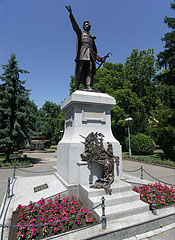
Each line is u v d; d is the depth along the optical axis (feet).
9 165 47.91
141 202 15.46
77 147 17.81
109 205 14.49
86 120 19.62
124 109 84.99
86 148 17.66
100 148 17.93
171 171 39.40
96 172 17.63
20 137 53.67
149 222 13.23
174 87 52.80
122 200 15.11
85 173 17.10
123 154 73.92
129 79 91.66
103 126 20.72
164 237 12.39
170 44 56.24
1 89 56.44
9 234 12.05
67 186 16.69
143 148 68.90
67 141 19.66
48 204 14.99
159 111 55.31
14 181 24.94
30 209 14.35
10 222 13.44
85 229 12.03
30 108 59.06
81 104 19.71
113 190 16.25
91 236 11.23
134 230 12.55
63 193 16.53
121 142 89.30
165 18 57.57
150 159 53.72
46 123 150.10
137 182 26.32
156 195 17.76
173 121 51.03
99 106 20.57
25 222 12.92
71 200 15.65
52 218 13.00
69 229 12.10
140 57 91.04
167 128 49.44
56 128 155.02
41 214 13.94
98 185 15.94
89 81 22.74
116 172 18.57
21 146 55.26
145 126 80.69
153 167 45.24
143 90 90.43
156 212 14.53
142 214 14.20
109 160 17.53
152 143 70.49
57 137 157.07
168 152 54.13
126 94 80.38
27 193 18.42
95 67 23.93
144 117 84.43
